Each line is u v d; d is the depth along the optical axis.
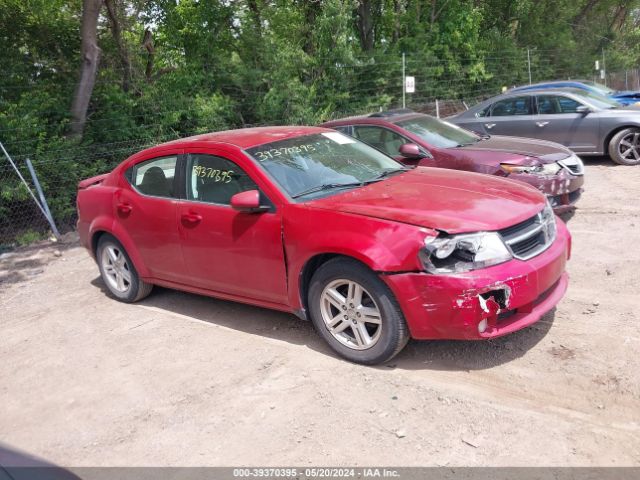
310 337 4.73
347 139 5.43
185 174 5.07
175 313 5.56
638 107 10.76
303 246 4.18
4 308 6.29
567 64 27.70
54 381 4.49
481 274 3.69
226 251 4.72
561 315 4.66
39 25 12.14
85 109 10.91
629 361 3.88
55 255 8.29
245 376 4.21
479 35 24.16
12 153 9.37
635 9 33.88
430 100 19.66
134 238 5.51
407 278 3.75
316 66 16.45
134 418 3.85
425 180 4.72
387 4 20.92
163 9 14.95
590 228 6.99
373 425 3.49
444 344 4.38
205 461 3.34
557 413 3.44
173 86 13.48
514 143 7.78
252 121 14.61
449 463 3.10
